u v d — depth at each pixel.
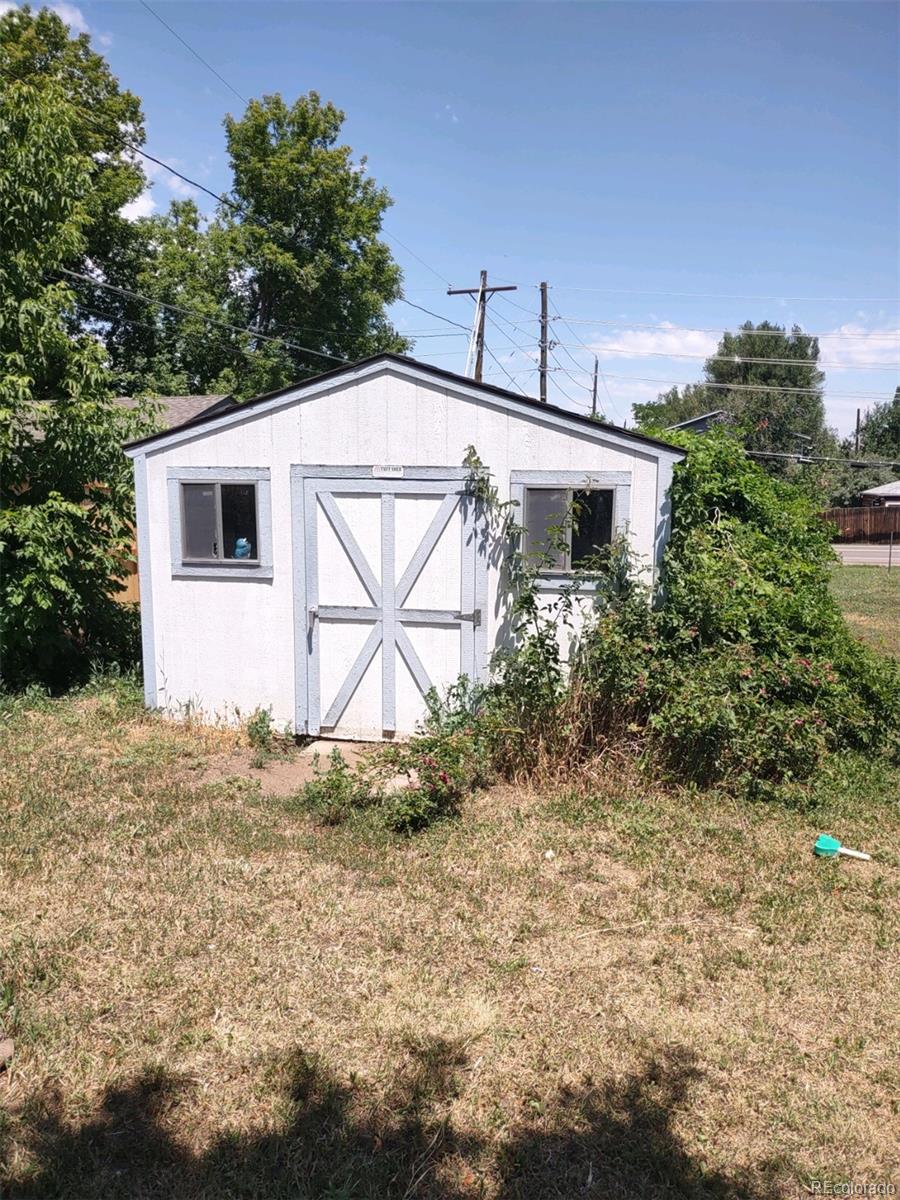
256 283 28.03
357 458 7.11
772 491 9.90
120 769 6.48
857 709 6.66
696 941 4.12
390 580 7.18
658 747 6.04
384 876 4.71
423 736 6.65
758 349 61.53
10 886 4.55
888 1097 3.11
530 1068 3.22
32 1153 2.78
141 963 3.84
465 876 4.75
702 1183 2.71
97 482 9.09
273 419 7.24
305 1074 3.14
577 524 6.75
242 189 27.25
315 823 5.50
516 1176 2.73
